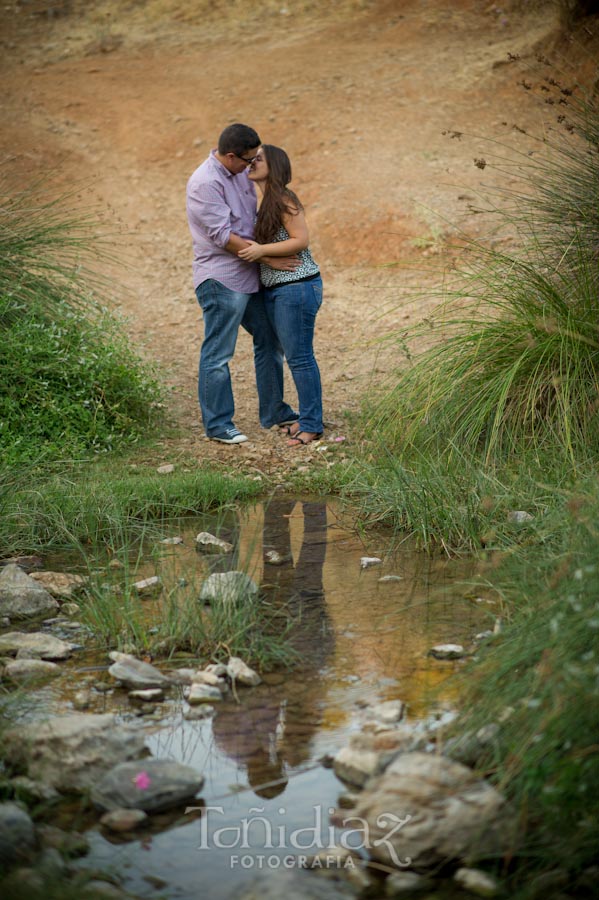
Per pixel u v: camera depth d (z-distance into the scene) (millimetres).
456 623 3877
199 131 12375
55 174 11484
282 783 2848
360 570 4512
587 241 6141
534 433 5387
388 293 8922
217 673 3486
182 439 6656
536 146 10242
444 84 12344
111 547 4637
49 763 2854
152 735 3105
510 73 12102
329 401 7258
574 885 2387
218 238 6066
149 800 2717
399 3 15336
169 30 15797
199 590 4238
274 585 4348
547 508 4480
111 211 11000
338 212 10188
